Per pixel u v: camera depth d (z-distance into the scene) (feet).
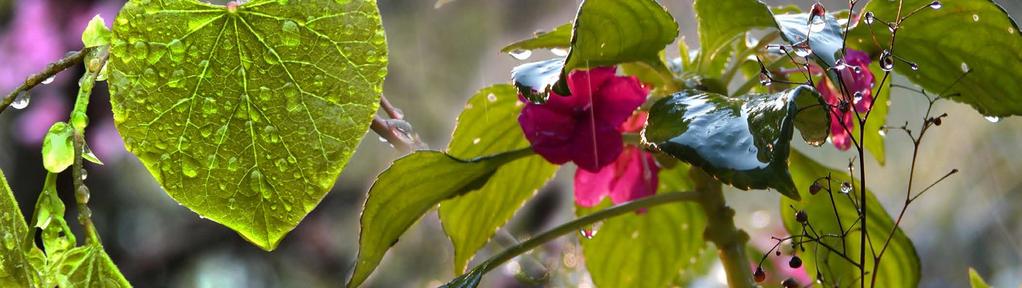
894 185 8.75
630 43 2.57
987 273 8.17
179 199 2.40
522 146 2.87
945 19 2.62
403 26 9.77
